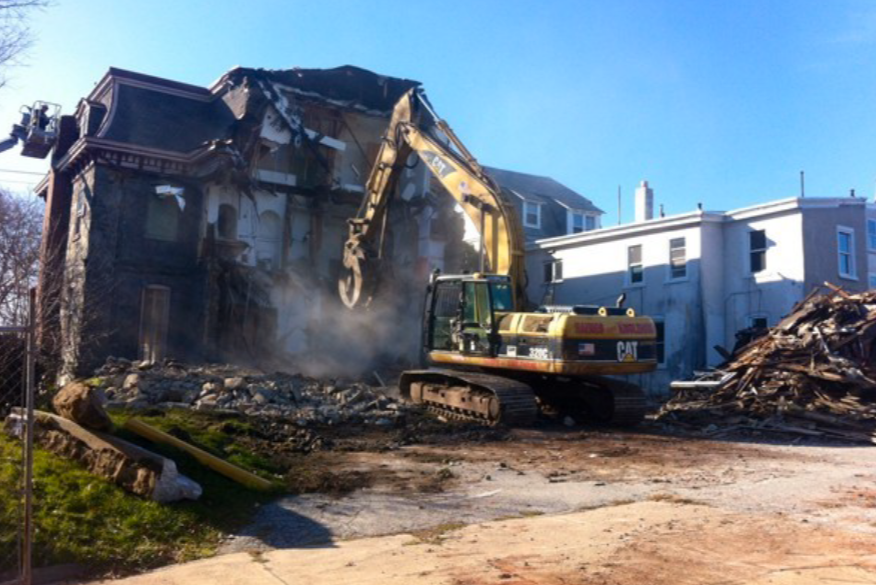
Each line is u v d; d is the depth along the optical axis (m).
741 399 16.56
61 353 19.52
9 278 19.11
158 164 25.88
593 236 29.48
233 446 10.09
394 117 20.97
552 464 10.84
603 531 6.86
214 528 6.85
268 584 5.37
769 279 24.17
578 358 14.73
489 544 6.42
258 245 27.19
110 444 7.54
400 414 15.39
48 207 28.86
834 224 24.20
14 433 8.48
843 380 15.55
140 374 16.38
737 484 9.35
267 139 27.12
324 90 29.39
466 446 12.55
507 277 16.22
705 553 6.09
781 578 5.42
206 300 24.95
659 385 26.39
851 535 6.69
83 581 5.56
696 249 25.62
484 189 16.80
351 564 5.84
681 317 25.94
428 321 17.61
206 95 29.09
